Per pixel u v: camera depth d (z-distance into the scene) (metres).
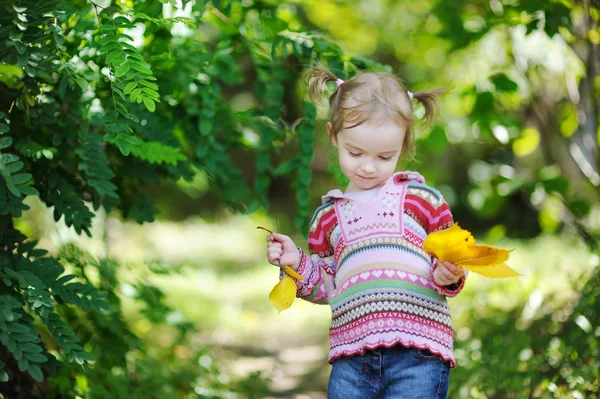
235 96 12.64
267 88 4.30
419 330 2.72
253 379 5.04
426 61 8.77
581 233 5.57
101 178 3.39
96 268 4.52
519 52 5.69
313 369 6.28
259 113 4.34
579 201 5.41
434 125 5.95
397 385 2.75
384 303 2.73
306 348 7.04
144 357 4.78
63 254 4.39
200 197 15.14
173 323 5.06
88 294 3.29
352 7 9.49
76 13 3.42
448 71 7.35
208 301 8.73
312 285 2.93
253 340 7.30
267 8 4.23
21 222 4.53
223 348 6.95
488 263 2.44
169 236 13.02
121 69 2.88
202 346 5.79
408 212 2.83
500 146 6.25
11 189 2.78
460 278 2.65
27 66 2.98
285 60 4.33
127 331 4.47
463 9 5.66
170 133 3.93
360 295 2.76
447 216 2.85
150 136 3.84
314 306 8.76
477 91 5.48
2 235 3.31
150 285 5.00
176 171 3.99
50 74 3.23
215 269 11.29
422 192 2.86
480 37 5.41
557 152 6.00
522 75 5.62
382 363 2.75
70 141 3.49
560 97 6.11
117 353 4.32
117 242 10.16
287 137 4.59
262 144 4.33
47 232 4.76
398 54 10.34
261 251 12.84
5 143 2.89
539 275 5.92
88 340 4.22
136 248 11.00
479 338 5.07
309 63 4.07
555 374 4.10
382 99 2.74
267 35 4.23
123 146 3.01
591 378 3.77
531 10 4.64
